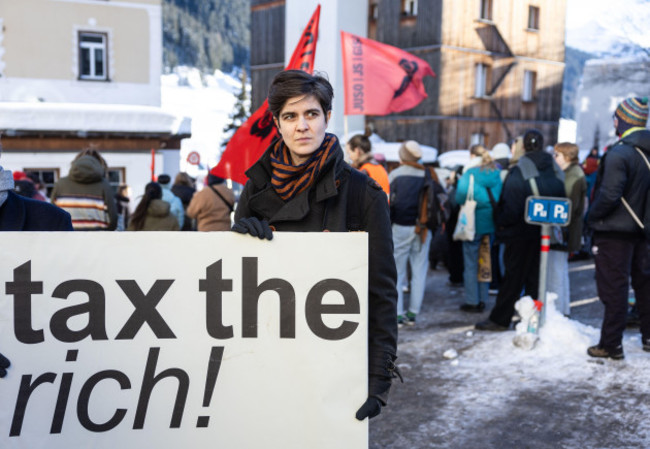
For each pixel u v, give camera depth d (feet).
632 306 19.38
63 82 61.16
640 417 12.35
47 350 5.81
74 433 5.86
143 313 5.87
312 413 5.95
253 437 5.96
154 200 21.85
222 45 394.93
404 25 73.72
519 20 78.23
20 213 6.97
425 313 22.59
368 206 6.30
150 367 5.90
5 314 5.76
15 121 52.24
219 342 5.91
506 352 16.63
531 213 16.78
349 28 71.87
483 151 22.77
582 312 21.56
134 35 63.67
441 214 20.07
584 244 33.14
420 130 73.41
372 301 6.25
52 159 54.90
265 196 6.56
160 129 58.39
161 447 5.92
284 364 5.94
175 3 389.19
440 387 14.73
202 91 307.17
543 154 18.16
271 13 85.10
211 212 20.67
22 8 58.95
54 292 5.80
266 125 13.99
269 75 86.69
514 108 79.56
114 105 58.75
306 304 5.91
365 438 5.96
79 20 61.16
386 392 6.13
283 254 5.89
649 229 14.42
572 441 11.64
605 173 14.33
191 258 5.87
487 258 22.29
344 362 5.93
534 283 18.88
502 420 12.72
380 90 20.93
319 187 6.27
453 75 72.33
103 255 5.82
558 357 15.84
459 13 71.92
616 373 14.52
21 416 5.81
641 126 14.53
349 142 17.84
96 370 5.86
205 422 5.94
